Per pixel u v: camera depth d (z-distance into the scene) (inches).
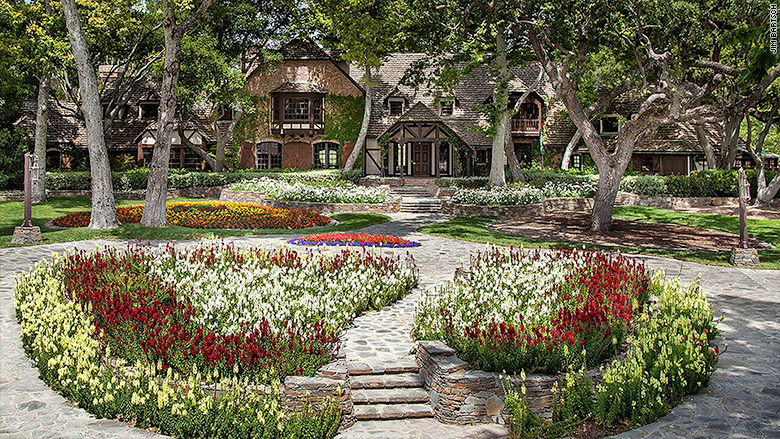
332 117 1747.0
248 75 1713.8
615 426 235.6
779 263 675.4
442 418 264.4
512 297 360.5
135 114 1707.7
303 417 229.8
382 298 430.0
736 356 332.8
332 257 493.4
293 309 327.9
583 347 279.3
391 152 1785.2
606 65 1403.8
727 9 746.2
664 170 1774.1
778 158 2215.8
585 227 951.0
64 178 1418.6
